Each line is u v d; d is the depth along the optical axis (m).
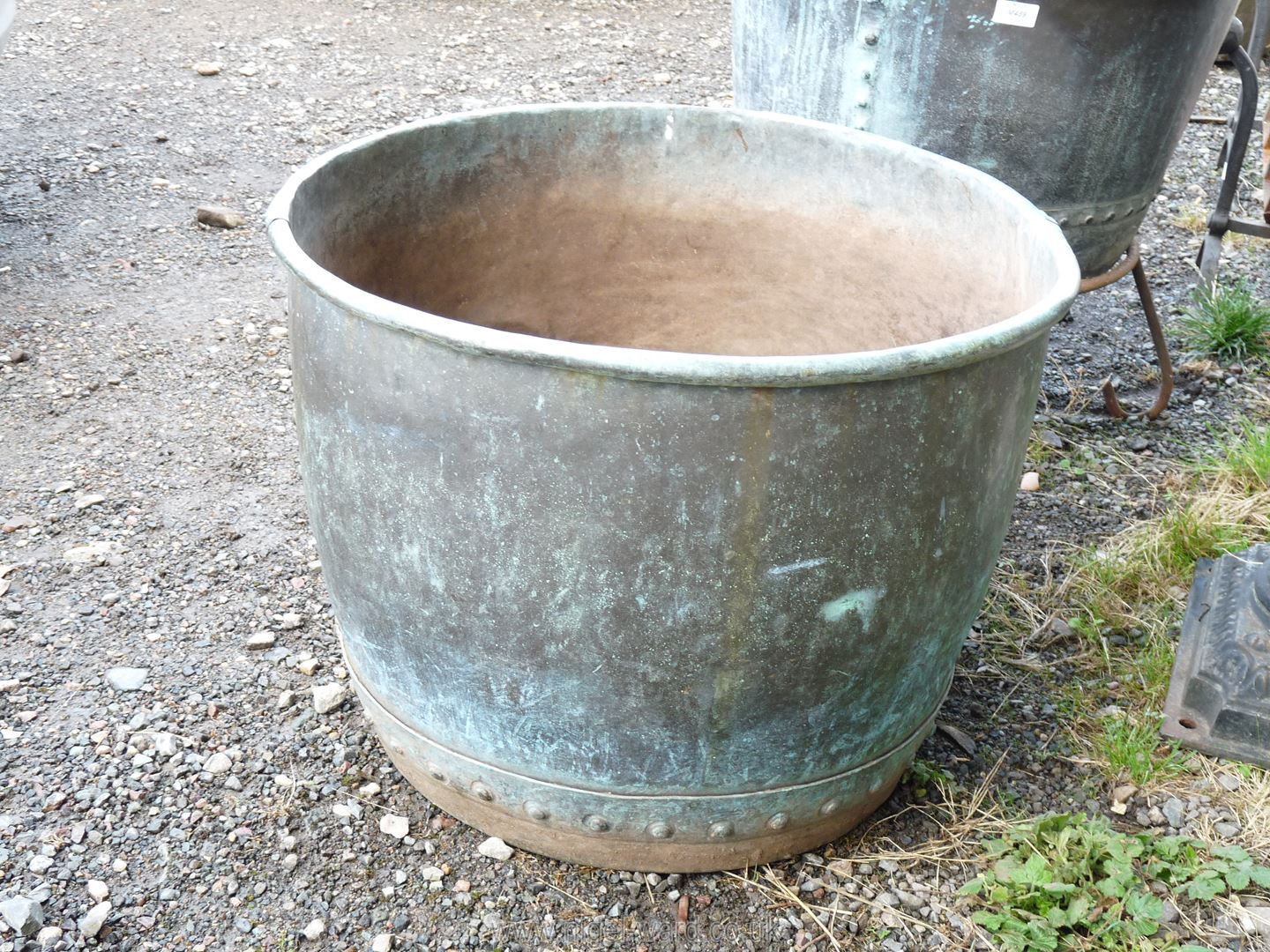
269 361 3.15
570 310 2.19
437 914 1.70
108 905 1.68
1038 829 1.82
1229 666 2.08
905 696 1.62
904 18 2.25
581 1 6.21
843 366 1.24
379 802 1.88
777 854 1.75
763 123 2.03
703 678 1.44
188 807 1.85
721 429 1.27
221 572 2.39
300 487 2.67
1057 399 3.15
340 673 2.14
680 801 1.59
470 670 1.50
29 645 2.16
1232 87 5.31
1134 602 2.41
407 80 5.06
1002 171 2.38
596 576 1.36
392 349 1.33
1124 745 2.02
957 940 1.70
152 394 2.97
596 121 2.04
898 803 1.93
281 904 1.70
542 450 1.30
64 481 2.63
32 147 4.22
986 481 1.48
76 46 5.15
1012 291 1.76
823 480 1.32
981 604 1.70
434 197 1.94
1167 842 1.84
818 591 1.40
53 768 1.90
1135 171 2.48
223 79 4.94
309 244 1.65
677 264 2.18
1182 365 3.31
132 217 3.82
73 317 3.26
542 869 1.77
